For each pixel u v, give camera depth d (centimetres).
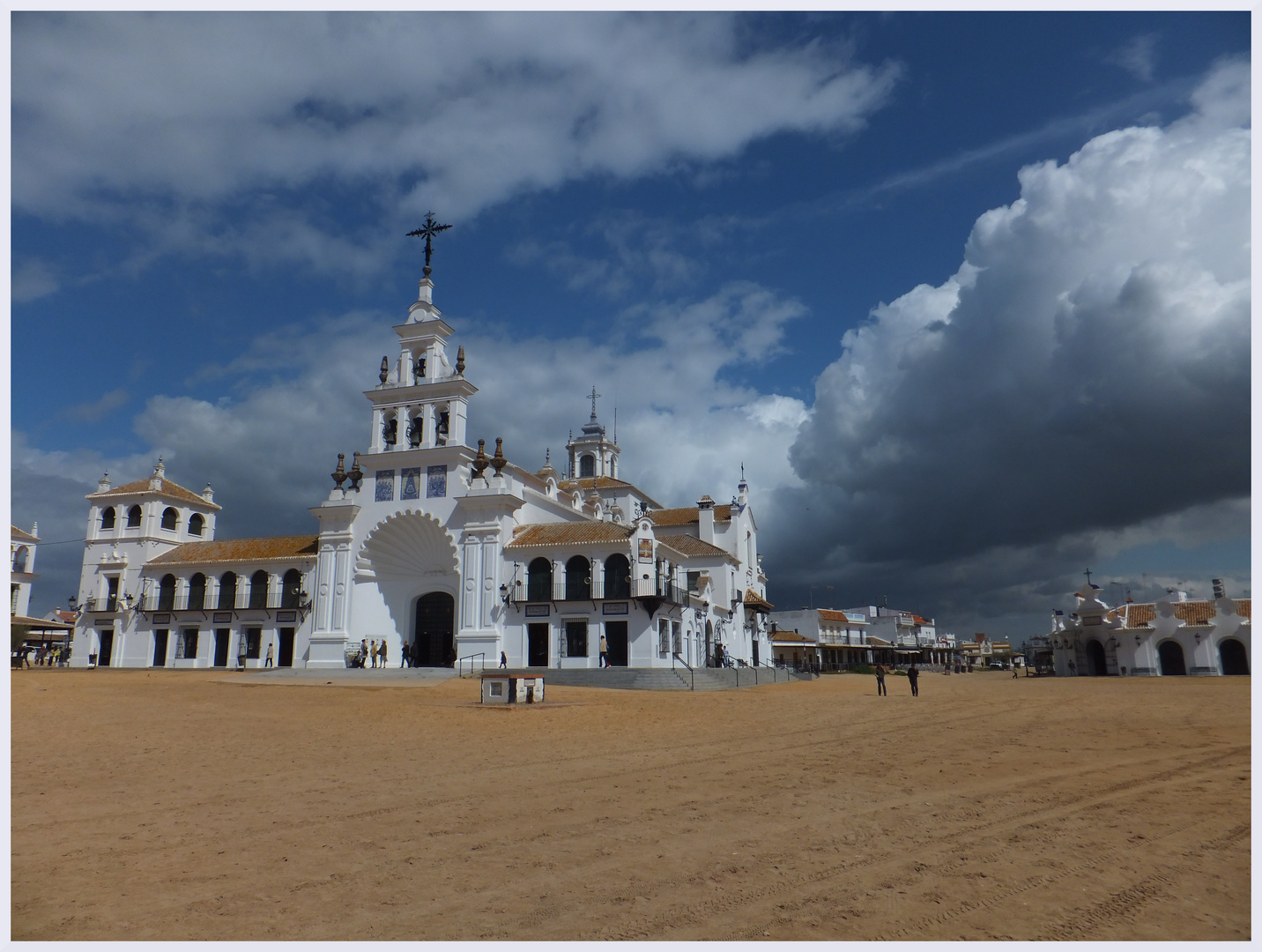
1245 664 5459
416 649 4744
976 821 1017
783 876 807
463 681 3588
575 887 782
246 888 784
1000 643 15888
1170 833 936
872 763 1488
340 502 4862
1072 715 2316
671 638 4378
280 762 1530
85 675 3819
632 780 1341
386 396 4962
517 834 982
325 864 861
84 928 678
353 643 4662
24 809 1125
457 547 4550
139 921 695
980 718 2292
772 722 2228
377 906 732
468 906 730
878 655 11175
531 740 1844
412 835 980
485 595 4406
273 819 1066
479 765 1502
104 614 5447
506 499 4469
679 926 675
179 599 5288
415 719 2217
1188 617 5756
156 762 1516
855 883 782
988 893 746
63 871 838
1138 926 658
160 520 5700
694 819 1053
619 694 3156
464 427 4809
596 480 6775
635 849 911
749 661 5941
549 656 4234
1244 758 1440
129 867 851
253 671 4356
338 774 1407
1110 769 1366
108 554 5609
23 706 2306
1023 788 1218
